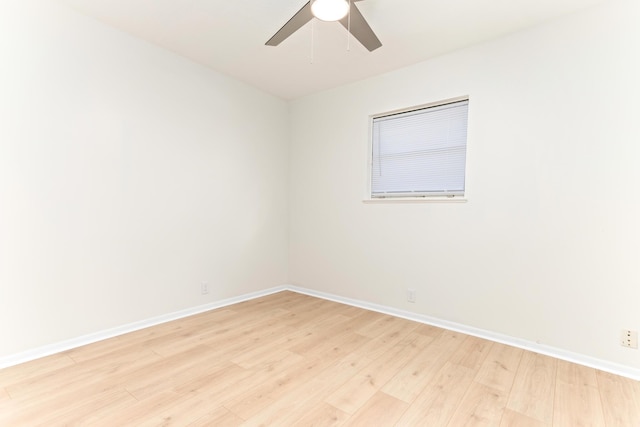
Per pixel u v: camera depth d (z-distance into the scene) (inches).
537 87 93.1
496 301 101.2
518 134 96.5
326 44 105.5
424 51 108.6
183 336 101.0
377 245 129.6
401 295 122.8
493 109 100.8
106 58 97.2
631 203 80.3
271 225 154.8
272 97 153.3
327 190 146.7
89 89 94.0
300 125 157.4
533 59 93.7
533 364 84.9
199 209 123.9
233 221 136.9
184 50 112.1
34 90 84.1
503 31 96.3
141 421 60.5
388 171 129.4
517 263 97.3
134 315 105.7
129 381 74.2
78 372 77.9
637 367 79.5
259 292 149.5
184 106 117.8
